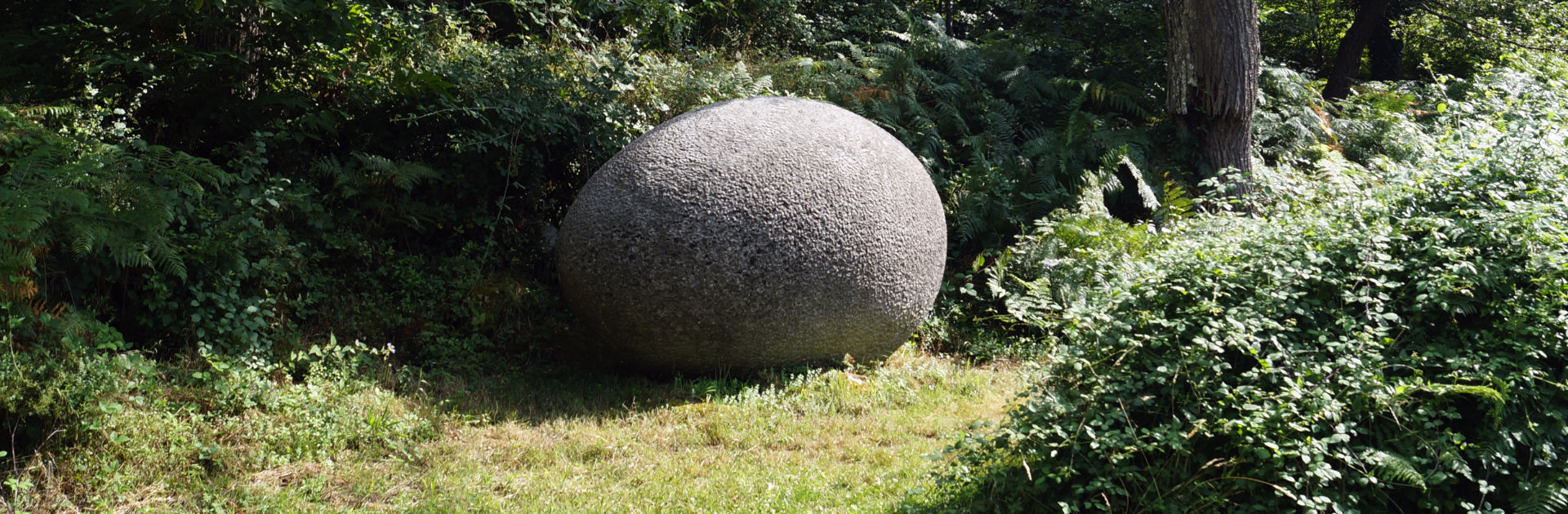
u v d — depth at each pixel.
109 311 4.91
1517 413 3.37
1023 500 3.61
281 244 5.39
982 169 8.26
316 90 6.34
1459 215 3.95
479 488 4.19
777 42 12.38
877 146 5.86
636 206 5.34
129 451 3.98
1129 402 3.53
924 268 5.86
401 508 3.96
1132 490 3.44
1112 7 10.74
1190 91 9.23
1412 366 3.39
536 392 5.56
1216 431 3.33
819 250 5.31
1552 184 4.02
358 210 6.21
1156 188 8.91
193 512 3.79
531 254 6.82
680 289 5.24
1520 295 3.55
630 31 8.92
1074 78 10.45
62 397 3.89
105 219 4.54
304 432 4.46
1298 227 4.00
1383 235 3.71
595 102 7.08
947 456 4.55
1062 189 8.46
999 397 5.74
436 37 7.11
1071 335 3.78
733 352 5.46
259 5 5.73
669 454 4.68
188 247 4.95
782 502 4.10
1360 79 17.34
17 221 3.96
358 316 5.86
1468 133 4.75
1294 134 10.13
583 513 3.95
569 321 6.53
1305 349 3.49
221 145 6.10
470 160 6.58
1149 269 3.88
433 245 6.66
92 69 5.26
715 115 5.81
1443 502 3.27
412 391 5.33
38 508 3.61
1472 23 15.38
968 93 10.08
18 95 5.36
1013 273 7.30
